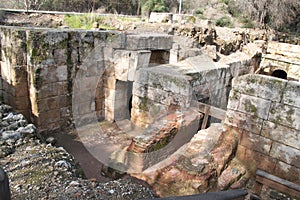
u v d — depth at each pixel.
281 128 3.67
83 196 2.95
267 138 3.81
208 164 3.84
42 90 5.43
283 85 3.58
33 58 5.18
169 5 20.09
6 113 4.78
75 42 5.76
